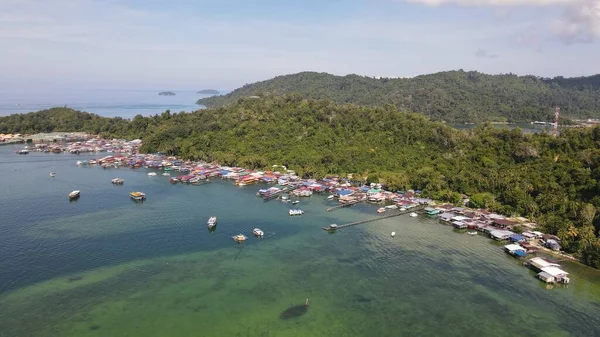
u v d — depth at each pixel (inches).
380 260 4931.1
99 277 4365.2
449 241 5580.7
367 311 3833.7
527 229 5890.8
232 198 7534.5
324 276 4493.1
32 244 5152.6
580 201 6122.1
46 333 3420.3
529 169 7667.3
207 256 4940.9
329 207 7081.7
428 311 3855.8
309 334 3474.4
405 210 6943.9
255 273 4532.5
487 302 4030.5
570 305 4005.9
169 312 3750.0
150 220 6146.7
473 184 7603.4
